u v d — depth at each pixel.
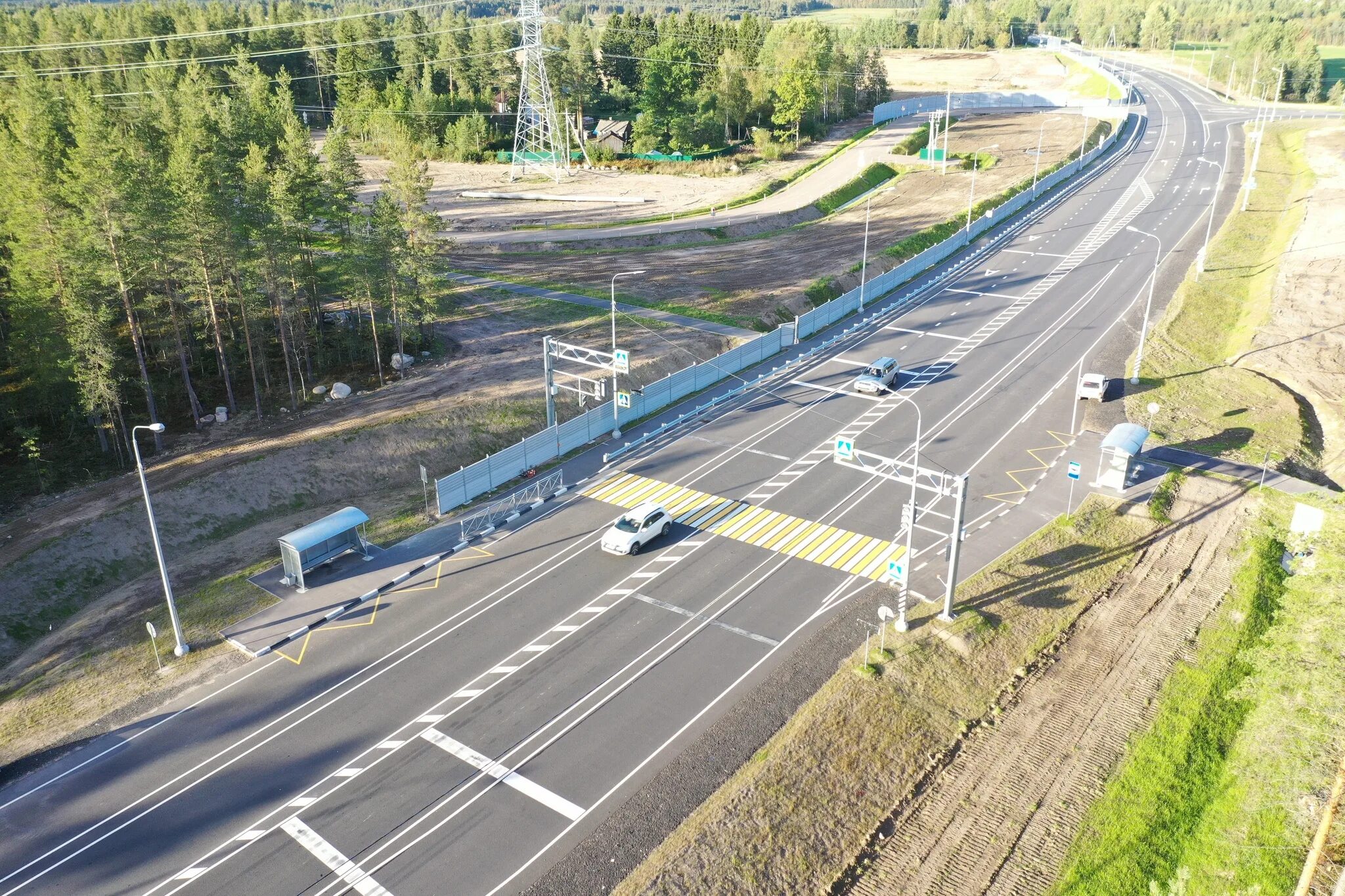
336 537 41.25
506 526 44.16
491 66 149.00
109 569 42.19
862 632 35.00
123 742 30.59
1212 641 34.62
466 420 53.47
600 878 24.89
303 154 64.25
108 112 83.25
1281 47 163.75
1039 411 54.91
